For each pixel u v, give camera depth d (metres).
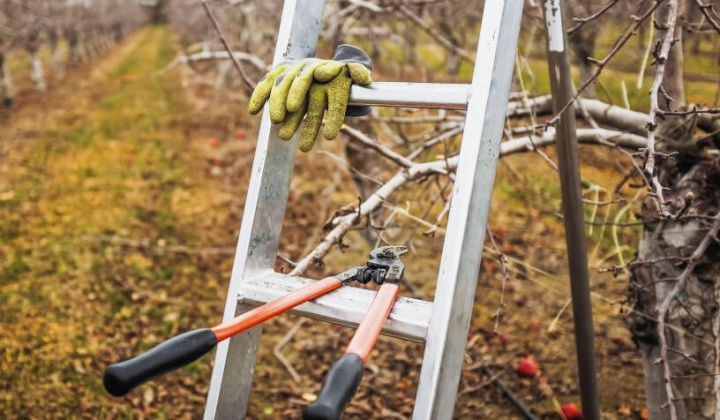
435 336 1.20
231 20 10.14
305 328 4.23
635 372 3.61
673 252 2.14
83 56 25.64
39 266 5.24
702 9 1.68
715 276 2.12
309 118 1.37
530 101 2.55
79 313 4.42
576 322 2.08
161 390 3.51
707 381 2.14
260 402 3.42
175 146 10.28
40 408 3.31
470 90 1.25
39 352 3.85
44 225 6.38
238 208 7.15
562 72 1.84
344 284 1.43
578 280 2.02
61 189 7.76
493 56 1.24
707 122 2.16
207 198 7.57
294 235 6.08
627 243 4.38
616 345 3.86
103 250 5.70
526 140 2.36
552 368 3.69
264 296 1.42
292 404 3.41
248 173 8.62
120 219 6.66
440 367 1.20
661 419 2.23
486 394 3.45
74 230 6.24
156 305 4.63
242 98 11.66
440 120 3.02
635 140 2.25
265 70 4.67
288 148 1.54
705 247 1.92
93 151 9.89
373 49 5.14
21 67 23.30
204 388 3.55
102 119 12.64
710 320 2.12
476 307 4.47
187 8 14.10
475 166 1.22
